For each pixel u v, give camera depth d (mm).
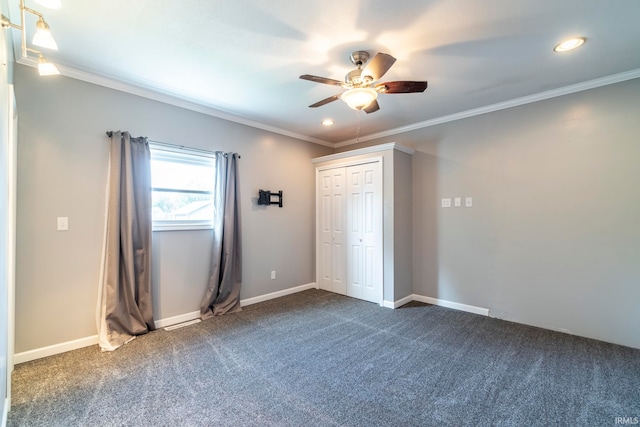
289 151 4457
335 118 3877
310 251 4750
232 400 1902
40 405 1842
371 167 4016
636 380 2111
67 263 2557
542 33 2064
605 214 2771
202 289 3455
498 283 3410
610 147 2744
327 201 4598
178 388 2027
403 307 3787
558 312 3018
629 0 1736
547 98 3068
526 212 3215
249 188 3928
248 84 2881
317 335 2910
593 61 2447
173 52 2328
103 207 2740
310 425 1684
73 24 1980
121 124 2855
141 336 2865
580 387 2033
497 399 1912
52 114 2488
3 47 1449
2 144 1447
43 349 2441
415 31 2045
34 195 2400
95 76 2682
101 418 1729
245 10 1842
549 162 3068
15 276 2311
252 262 3965
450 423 1698
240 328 3088
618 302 2709
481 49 2266
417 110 3582
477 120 3562
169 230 3197
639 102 2611
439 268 3893
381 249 3875
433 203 3949
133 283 2830
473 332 2980
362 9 1823
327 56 2381
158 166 3141
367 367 2309
